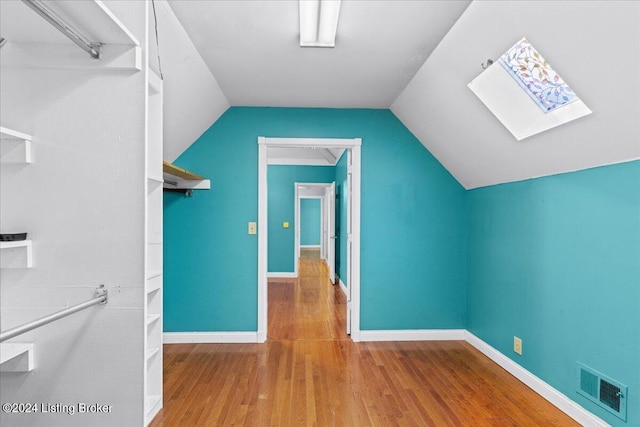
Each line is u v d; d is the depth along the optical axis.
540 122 2.28
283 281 7.17
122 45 1.43
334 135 3.73
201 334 3.62
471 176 3.49
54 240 1.44
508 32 1.93
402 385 2.71
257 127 3.68
